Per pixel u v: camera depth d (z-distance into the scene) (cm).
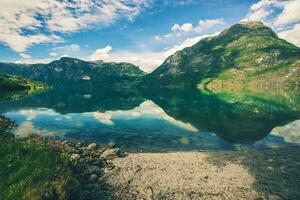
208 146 4222
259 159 3275
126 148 4097
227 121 6581
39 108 9062
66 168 2467
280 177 2698
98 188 2527
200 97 15188
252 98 13400
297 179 2642
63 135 4966
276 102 11062
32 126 5756
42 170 2086
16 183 1838
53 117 7075
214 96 15962
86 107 9712
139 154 3628
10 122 5934
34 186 1847
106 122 6388
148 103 11544
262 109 8912
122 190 2497
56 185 1955
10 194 1695
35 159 2288
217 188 2500
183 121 6581
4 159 2131
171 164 3172
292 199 2267
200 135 5003
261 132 5228
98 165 3072
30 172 2022
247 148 4053
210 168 3014
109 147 3856
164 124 6144
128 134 5088
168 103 11475
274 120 6712
